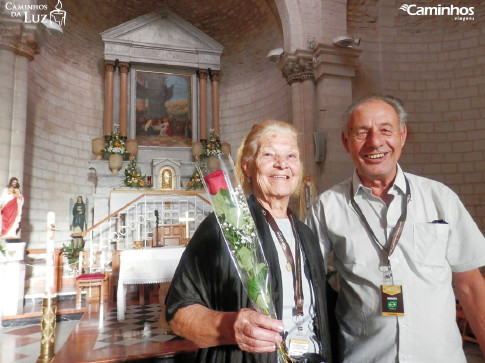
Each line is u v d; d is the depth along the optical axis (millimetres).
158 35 11445
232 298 1229
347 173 8344
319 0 8906
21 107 7078
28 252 7645
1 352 4332
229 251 1163
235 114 12086
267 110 11164
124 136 10555
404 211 1544
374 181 1611
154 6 11602
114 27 10914
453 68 9031
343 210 1685
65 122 9859
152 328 4590
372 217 1591
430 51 9281
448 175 8688
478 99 8680
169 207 8828
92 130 10664
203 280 1292
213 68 11906
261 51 11469
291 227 1488
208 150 10547
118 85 11039
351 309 1566
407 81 9242
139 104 11297
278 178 1431
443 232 1482
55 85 9594
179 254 5035
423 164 8812
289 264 1381
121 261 4945
